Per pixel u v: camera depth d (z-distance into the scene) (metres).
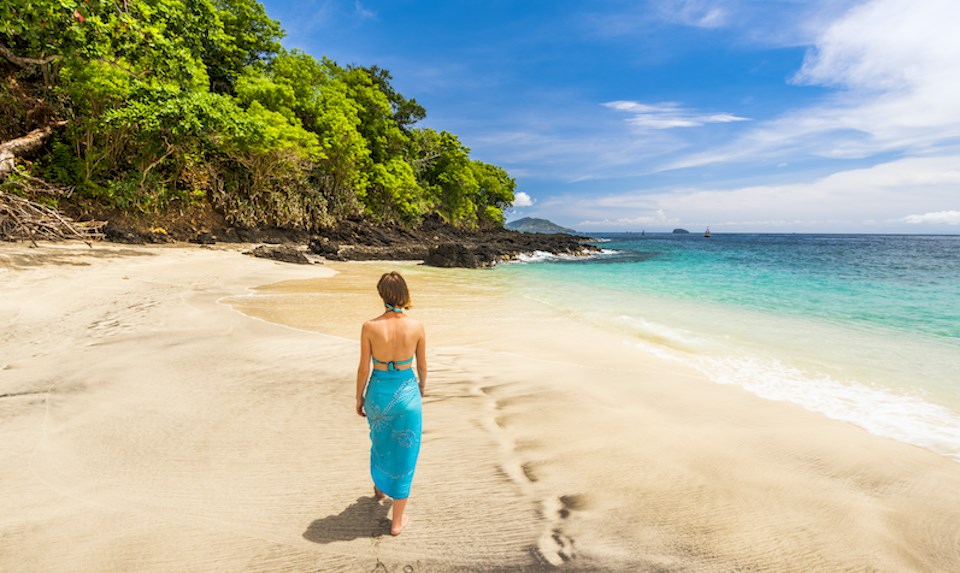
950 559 2.49
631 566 2.37
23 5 14.80
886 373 6.57
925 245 95.81
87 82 22.23
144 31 19.95
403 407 2.62
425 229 63.94
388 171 53.44
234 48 37.69
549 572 2.32
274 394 4.98
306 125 42.06
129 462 3.40
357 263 30.50
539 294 15.95
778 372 6.59
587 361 6.94
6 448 3.52
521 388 5.49
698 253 57.28
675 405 5.00
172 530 2.58
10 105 22.59
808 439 4.13
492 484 3.23
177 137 25.48
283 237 35.28
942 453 3.91
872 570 2.38
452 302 13.39
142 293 11.09
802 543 2.60
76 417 4.17
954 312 12.49
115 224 25.58
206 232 30.28
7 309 8.26
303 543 2.52
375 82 64.69
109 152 25.55
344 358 6.48
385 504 2.97
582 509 2.92
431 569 2.35
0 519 2.60
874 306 13.70
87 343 6.73
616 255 52.91
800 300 14.91
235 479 3.21
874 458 3.76
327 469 3.40
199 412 4.41
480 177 91.44
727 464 3.59
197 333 7.68
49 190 21.81
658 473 3.41
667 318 11.34
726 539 2.62
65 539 2.45
